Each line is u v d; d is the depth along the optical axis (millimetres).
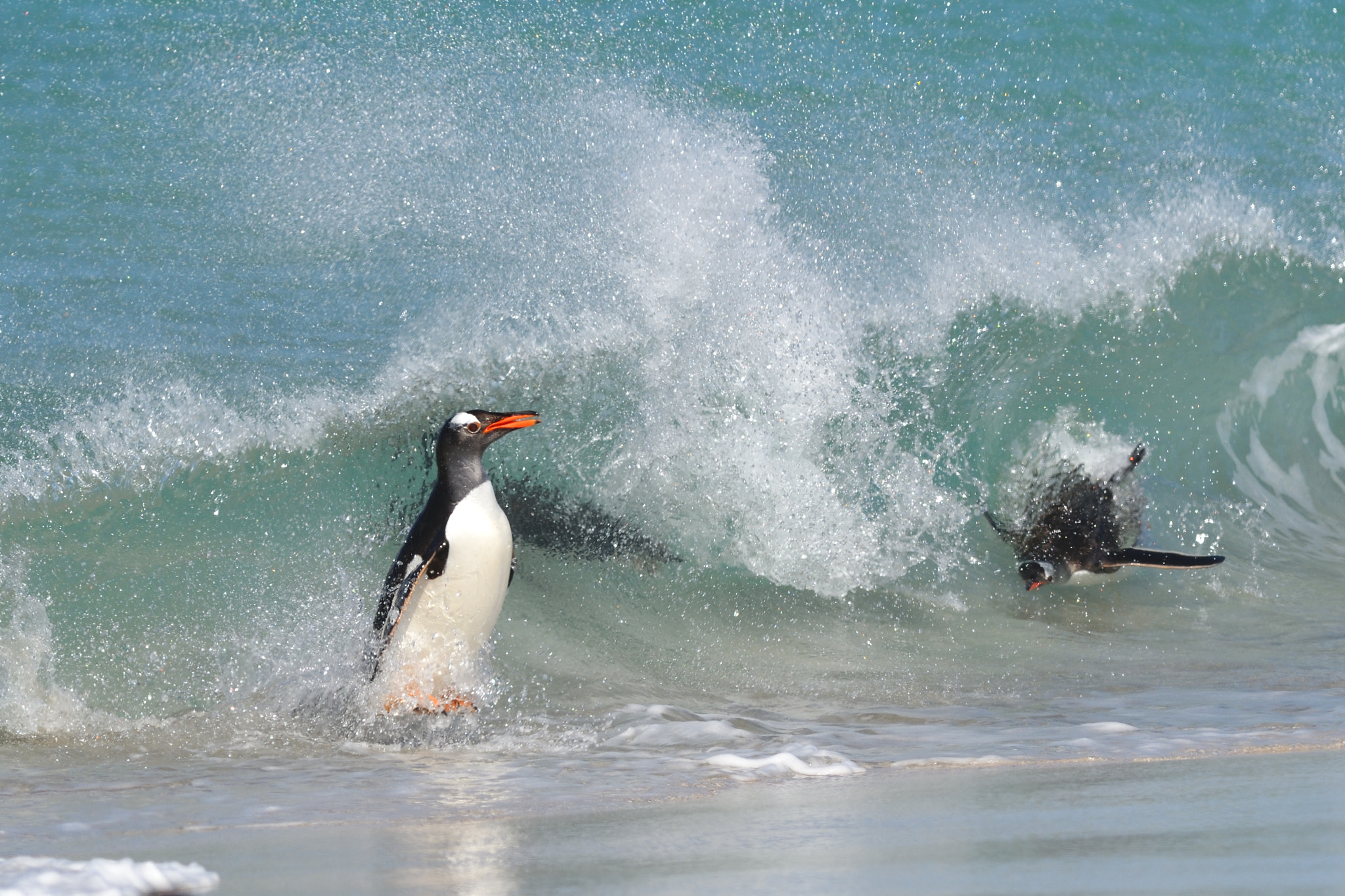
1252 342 28312
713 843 8547
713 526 20844
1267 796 9422
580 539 20172
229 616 16734
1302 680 16344
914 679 16750
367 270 25859
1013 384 25078
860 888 7199
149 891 7508
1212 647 18625
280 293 25109
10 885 7180
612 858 8219
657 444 21453
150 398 21000
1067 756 11719
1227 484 25625
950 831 8602
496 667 16562
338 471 20328
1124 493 23500
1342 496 26328
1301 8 43031
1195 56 40344
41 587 17062
